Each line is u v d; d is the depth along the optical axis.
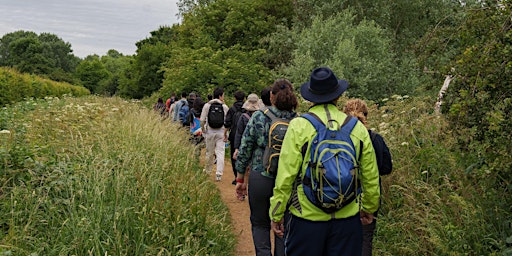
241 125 7.02
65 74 92.50
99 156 5.71
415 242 4.79
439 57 6.06
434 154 5.47
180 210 5.00
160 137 8.13
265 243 4.66
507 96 4.18
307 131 3.30
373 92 18.09
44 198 4.65
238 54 21.78
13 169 5.07
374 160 3.38
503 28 4.36
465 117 4.28
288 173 3.28
